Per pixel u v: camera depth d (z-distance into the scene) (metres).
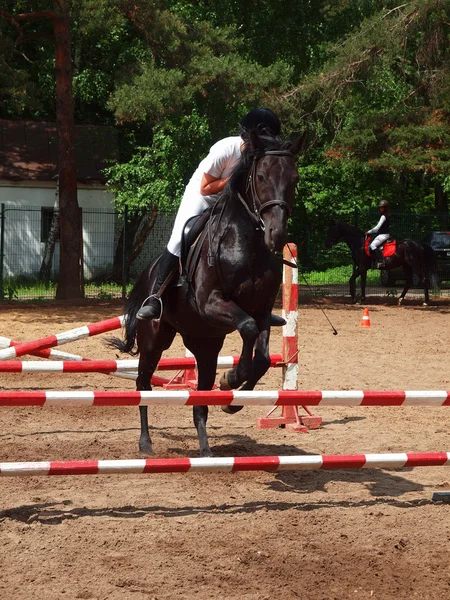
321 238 36.22
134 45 35.41
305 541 5.49
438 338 17.84
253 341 6.21
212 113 26.12
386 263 26.14
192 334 7.32
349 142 26.19
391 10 25.69
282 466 6.14
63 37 26.00
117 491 6.61
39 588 4.66
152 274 7.87
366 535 5.66
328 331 18.73
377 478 7.26
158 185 30.20
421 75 27.19
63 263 26.95
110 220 35.56
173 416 9.94
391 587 4.84
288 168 6.32
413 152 25.55
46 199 35.19
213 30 25.91
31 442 8.20
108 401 5.90
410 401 6.31
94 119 39.66
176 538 5.46
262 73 24.78
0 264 26.80
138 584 4.74
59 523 5.73
